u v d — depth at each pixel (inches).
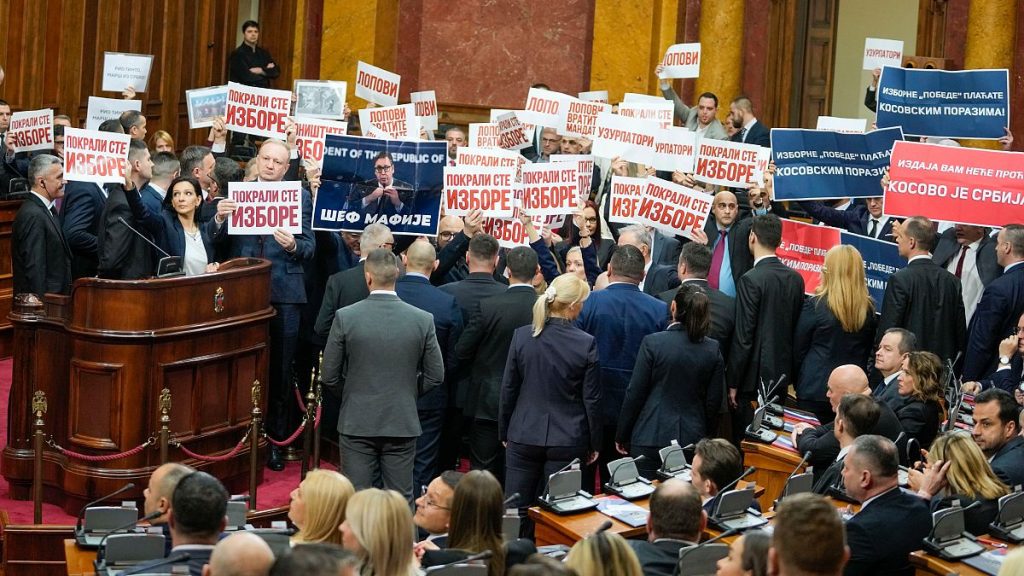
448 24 721.6
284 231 351.3
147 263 344.5
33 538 292.5
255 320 344.5
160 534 227.8
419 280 329.1
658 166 445.4
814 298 347.6
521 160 415.2
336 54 741.3
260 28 773.3
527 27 715.4
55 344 328.8
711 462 262.7
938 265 380.8
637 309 327.0
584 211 413.7
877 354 318.3
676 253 419.5
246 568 169.2
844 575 238.7
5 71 567.8
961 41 659.4
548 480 275.9
